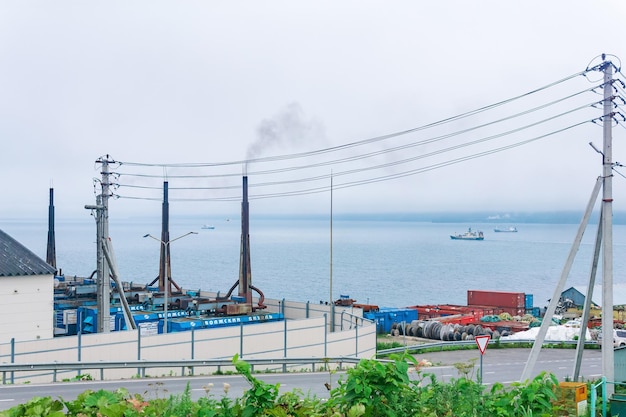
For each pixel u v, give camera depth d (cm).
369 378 817
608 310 2395
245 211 6806
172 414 809
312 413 816
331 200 5397
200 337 3541
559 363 4041
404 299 16950
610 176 2436
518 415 963
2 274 3806
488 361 4112
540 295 18612
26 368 2609
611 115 2431
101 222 3731
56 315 4994
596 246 2477
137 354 3325
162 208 7894
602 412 1591
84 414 762
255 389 802
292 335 3897
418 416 840
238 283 6631
